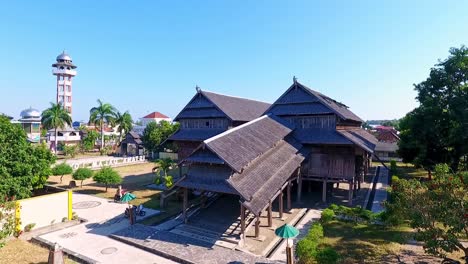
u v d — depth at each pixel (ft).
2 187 73.31
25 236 69.26
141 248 63.41
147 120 394.32
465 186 43.65
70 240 67.87
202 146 67.05
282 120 107.34
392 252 54.75
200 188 69.46
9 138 83.46
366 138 118.32
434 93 111.04
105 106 239.09
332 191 110.93
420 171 145.79
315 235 57.21
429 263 49.85
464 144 99.25
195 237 68.95
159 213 87.97
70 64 302.04
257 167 74.33
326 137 98.07
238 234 69.51
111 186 125.39
